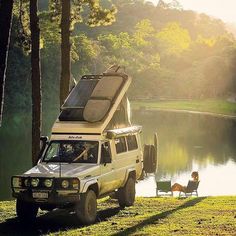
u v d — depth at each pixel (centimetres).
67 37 2638
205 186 3994
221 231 1370
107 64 18938
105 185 1667
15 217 1683
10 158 5544
